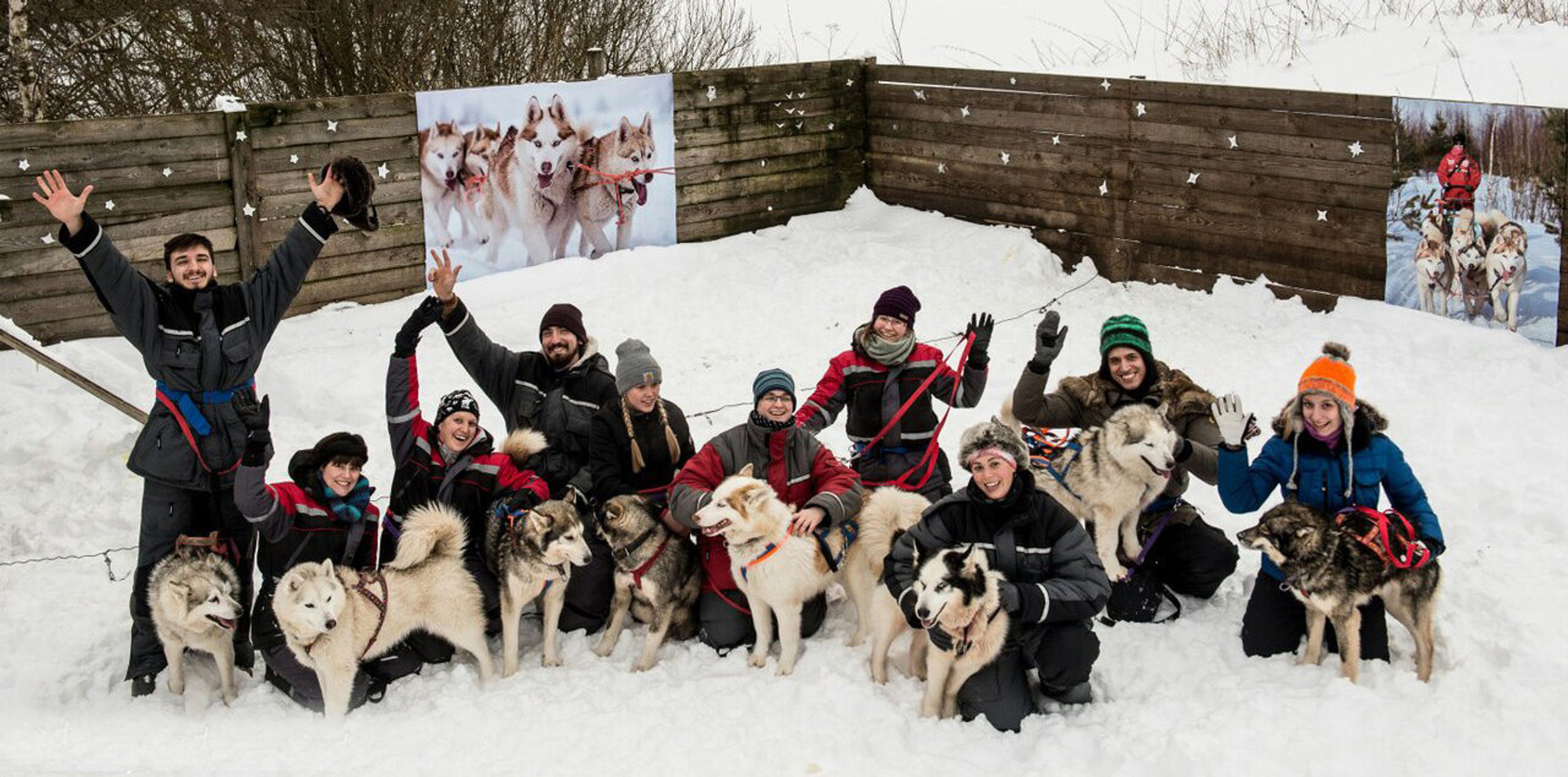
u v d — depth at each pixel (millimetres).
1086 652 4586
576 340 5781
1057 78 10320
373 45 12625
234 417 5094
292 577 4594
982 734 4500
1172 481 5445
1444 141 8062
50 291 8125
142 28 11898
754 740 4477
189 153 8516
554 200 10234
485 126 9719
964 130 11148
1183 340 8766
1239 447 4832
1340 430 4777
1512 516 5891
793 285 10000
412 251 9602
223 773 4297
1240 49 12562
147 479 5059
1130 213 10086
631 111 10484
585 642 5375
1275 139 9047
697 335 9203
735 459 5266
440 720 4719
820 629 5398
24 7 10266
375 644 4840
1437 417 6965
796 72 11438
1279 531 4535
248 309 5059
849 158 12031
